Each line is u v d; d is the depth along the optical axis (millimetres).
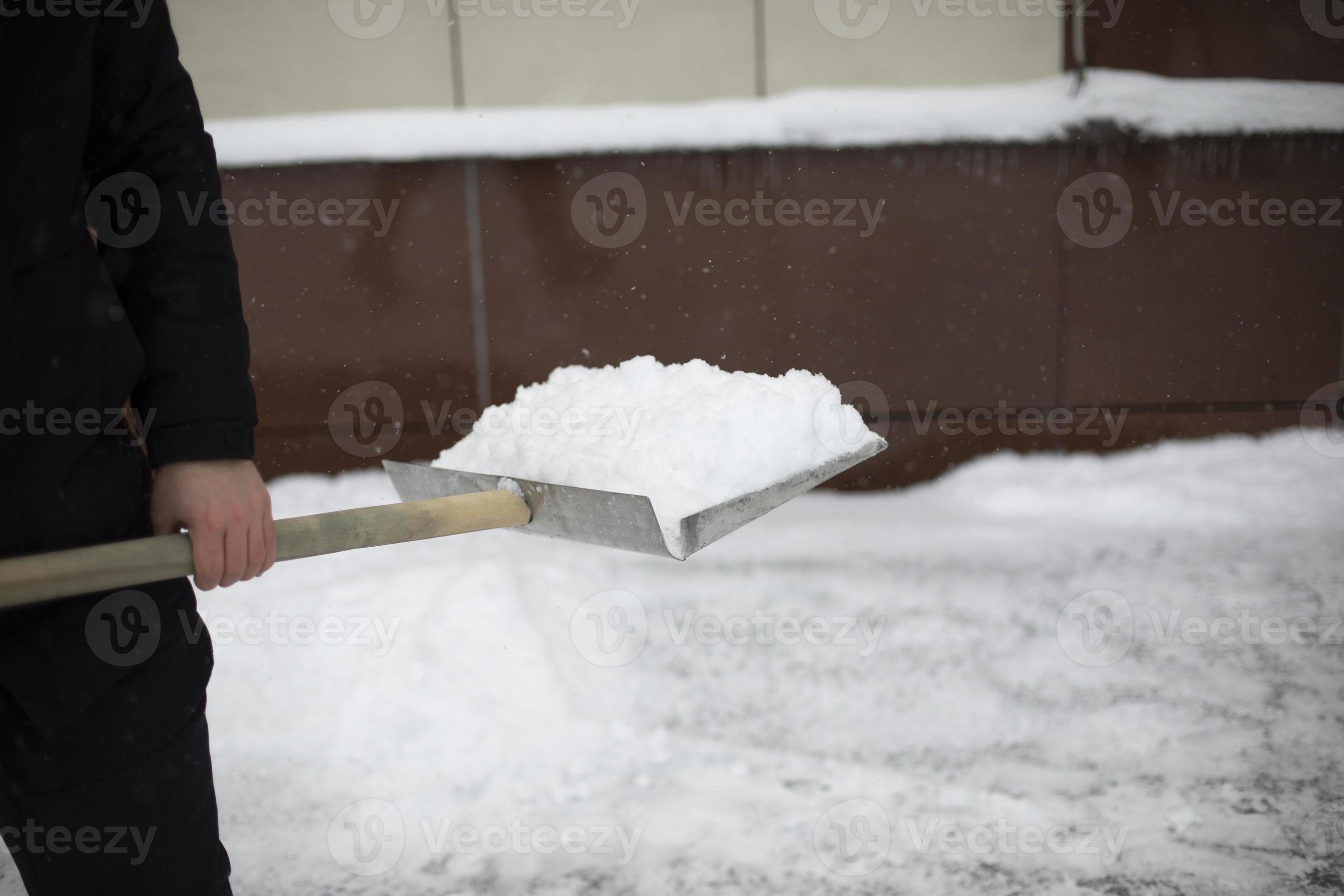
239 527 1098
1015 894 1638
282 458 3812
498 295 3766
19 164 988
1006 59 3729
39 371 1018
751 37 3678
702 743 2180
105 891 1099
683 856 1777
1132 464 3887
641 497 1265
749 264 3764
